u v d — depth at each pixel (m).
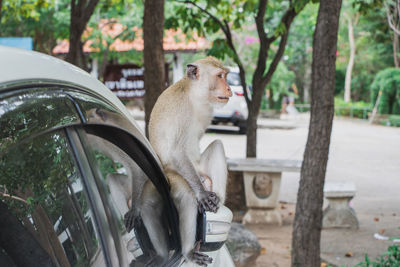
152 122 3.43
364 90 39.59
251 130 8.80
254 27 28.20
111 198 1.79
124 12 15.59
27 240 1.32
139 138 2.09
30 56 1.45
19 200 1.29
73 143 1.54
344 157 15.17
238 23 8.57
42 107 1.37
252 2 7.91
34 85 1.36
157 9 6.32
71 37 7.80
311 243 4.81
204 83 3.67
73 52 7.80
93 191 1.63
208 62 3.77
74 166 1.53
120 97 12.80
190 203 2.93
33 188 1.34
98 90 1.80
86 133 1.64
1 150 1.20
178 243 2.51
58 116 1.44
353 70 38.31
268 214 8.04
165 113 3.43
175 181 3.00
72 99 1.55
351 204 9.11
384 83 27.72
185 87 3.64
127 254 1.79
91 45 15.77
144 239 2.07
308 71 38.53
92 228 1.58
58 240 1.41
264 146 17.31
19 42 14.86
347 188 7.67
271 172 7.97
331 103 4.68
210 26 8.52
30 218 1.33
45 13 16.95
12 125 1.23
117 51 16.91
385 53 34.59
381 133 22.53
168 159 3.34
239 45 27.55
